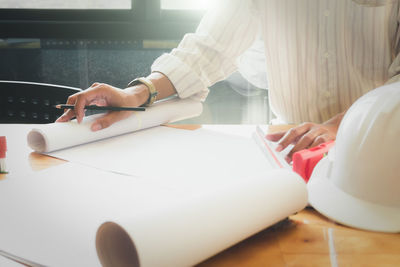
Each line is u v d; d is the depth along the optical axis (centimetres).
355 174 46
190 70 96
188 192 52
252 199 40
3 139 60
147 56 202
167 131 86
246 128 90
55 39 198
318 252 39
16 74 203
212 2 101
